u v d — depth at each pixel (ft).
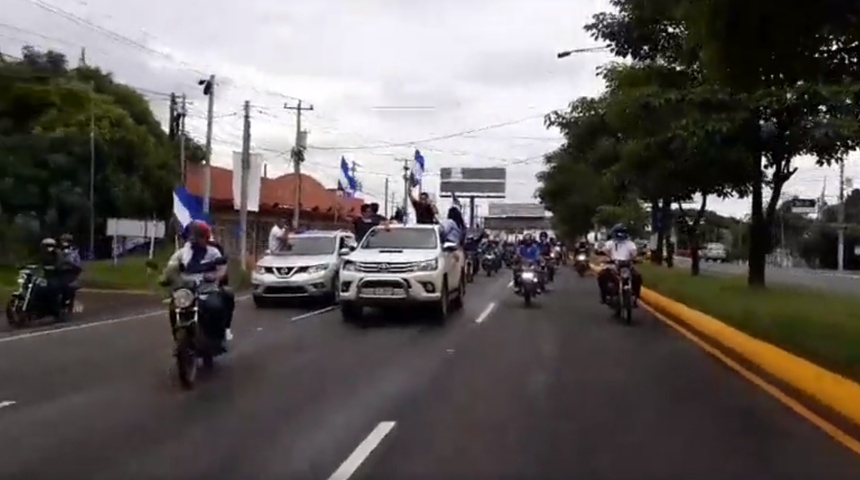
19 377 39.24
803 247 249.55
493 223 261.65
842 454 26.68
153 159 146.61
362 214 92.22
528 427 29.86
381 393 35.88
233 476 23.89
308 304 78.02
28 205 121.80
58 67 146.72
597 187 162.30
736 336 52.42
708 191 87.30
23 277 59.98
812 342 47.39
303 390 36.50
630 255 67.31
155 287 90.53
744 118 69.82
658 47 77.15
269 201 204.64
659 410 32.94
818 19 35.81
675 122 72.13
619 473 24.34
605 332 58.95
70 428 29.45
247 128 132.67
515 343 52.29
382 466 24.91
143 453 26.22
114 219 125.18
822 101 67.36
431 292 62.39
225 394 35.53
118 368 41.81
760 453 26.66
